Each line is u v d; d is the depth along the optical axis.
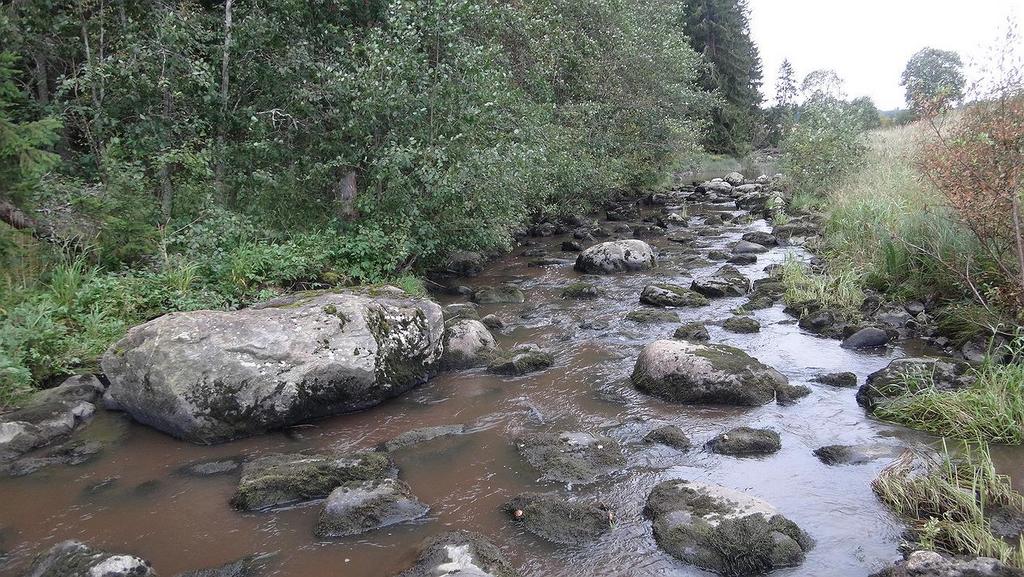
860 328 8.21
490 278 12.98
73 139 11.26
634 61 20.06
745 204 22.72
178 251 9.23
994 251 7.65
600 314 10.01
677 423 6.06
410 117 10.53
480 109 10.69
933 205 9.78
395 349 6.80
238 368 5.89
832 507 4.57
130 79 9.82
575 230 18.00
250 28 10.84
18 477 5.22
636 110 20.84
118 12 10.79
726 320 9.09
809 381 7.01
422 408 6.54
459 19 11.21
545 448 5.48
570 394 6.85
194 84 10.66
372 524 4.43
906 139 18.72
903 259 9.68
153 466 5.41
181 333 5.98
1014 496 4.37
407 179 10.44
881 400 6.15
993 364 6.48
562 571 3.94
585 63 18.44
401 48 10.45
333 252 10.05
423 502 4.75
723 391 6.44
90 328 7.43
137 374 5.97
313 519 4.58
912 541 4.13
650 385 6.81
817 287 10.19
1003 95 6.75
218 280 8.91
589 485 4.98
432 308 7.49
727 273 11.94
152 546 4.28
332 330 6.39
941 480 4.50
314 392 6.14
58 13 10.41
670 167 26.50
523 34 14.63
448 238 11.63
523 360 7.53
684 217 20.09
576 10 18.14
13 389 6.25
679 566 3.97
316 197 11.62
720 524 4.20
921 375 6.32
